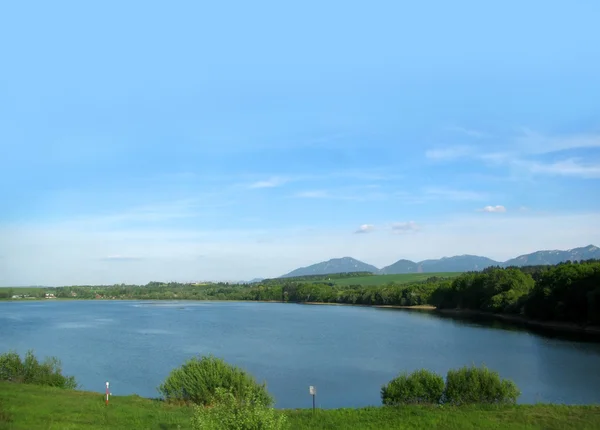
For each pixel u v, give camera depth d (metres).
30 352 39.81
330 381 47.03
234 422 17.59
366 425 24.09
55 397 29.81
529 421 24.44
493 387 29.77
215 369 30.83
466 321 116.44
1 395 28.98
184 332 95.81
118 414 25.75
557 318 101.81
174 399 30.06
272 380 47.53
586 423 24.06
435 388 30.08
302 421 25.02
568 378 46.78
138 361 59.69
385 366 55.03
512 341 76.69
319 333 92.06
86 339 83.12
